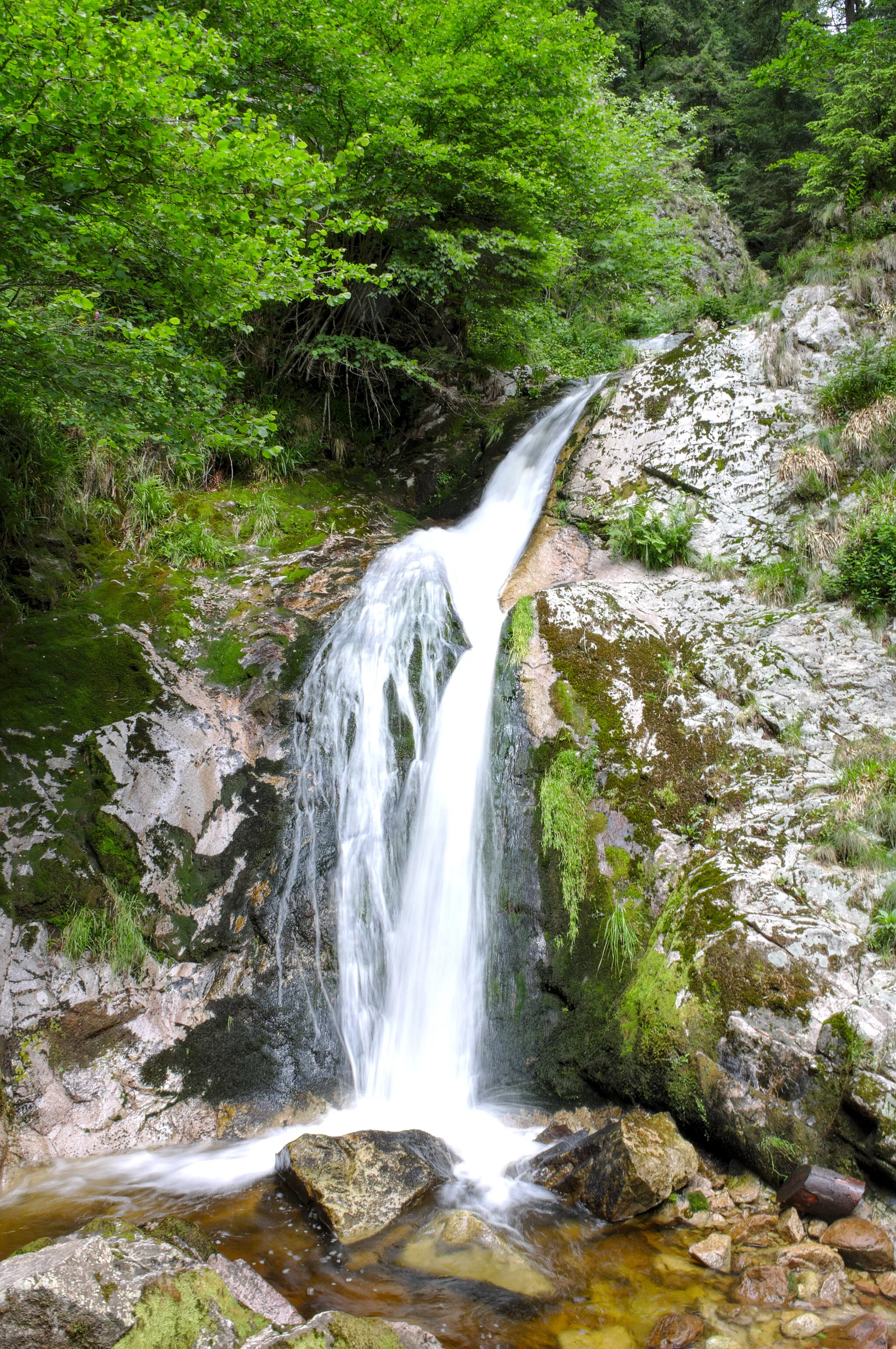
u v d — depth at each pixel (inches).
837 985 184.9
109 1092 213.9
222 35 336.5
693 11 1122.7
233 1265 153.5
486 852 252.5
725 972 197.6
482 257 450.3
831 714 243.9
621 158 522.3
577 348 539.8
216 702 276.7
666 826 239.5
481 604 321.1
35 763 249.0
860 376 309.7
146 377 246.8
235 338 399.9
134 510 331.6
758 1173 177.8
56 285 233.1
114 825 246.2
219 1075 224.8
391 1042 243.4
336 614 311.1
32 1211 181.0
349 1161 184.1
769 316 354.0
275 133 225.8
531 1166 191.2
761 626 274.8
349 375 457.4
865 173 449.1
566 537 335.9
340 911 256.7
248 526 350.3
